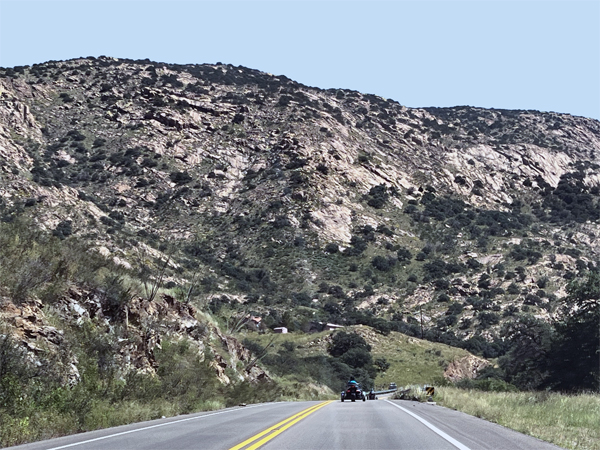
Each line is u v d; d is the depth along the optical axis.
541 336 65.12
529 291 130.25
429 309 125.62
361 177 184.00
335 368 84.00
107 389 19.28
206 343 34.59
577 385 56.53
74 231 94.56
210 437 12.90
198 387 27.25
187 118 198.00
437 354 97.19
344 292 127.94
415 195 189.25
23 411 14.38
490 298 128.38
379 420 17.56
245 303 107.88
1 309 18.97
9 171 118.44
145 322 27.33
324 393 63.88
